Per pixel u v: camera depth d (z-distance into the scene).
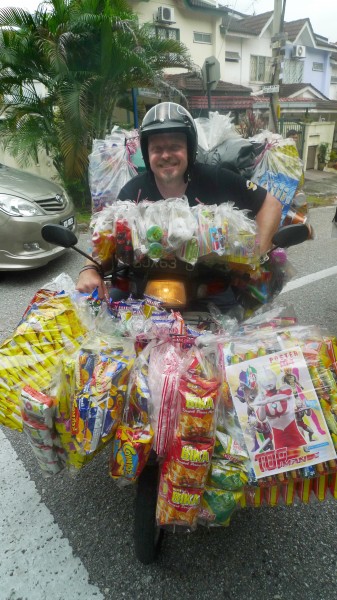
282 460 1.37
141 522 1.63
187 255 1.65
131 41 8.26
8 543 1.90
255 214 2.00
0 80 8.35
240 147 2.34
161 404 1.37
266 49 18.31
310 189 13.88
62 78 8.01
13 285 4.79
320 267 5.61
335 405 1.40
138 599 1.67
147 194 2.10
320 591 1.70
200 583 1.72
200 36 15.55
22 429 1.51
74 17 7.73
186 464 1.32
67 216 5.09
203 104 13.75
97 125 8.89
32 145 8.42
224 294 2.10
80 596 1.68
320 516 2.05
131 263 1.84
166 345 1.54
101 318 1.71
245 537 1.93
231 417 1.42
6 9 7.92
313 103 18.11
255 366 1.42
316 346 1.49
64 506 2.09
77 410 1.40
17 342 1.57
